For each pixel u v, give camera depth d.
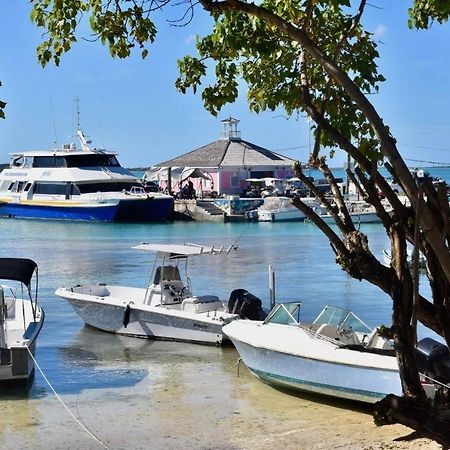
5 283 28.11
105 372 16.17
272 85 8.41
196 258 37.22
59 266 34.78
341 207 5.90
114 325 19.86
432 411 5.09
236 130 78.31
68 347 18.47
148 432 12.37
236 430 12.45
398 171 5.04
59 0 7.52
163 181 76.50
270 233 50.75
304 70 6.48
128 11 7.90
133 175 61.09
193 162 75.38
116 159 60.91
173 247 20.30
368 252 5.60
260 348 14.70
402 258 5.44
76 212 58.06
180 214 61.00
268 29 7.37
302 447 11.54
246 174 73.88
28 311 18.58
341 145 5.78
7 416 13.20
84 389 14.90
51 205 59.06
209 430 12.46
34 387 14.99
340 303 25.23
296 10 7.69
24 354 14.78
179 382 15.38
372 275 5.49
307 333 14.59
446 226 5.27
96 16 7.94
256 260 36.59
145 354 17.77
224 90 8.23
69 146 62.03
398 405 5.08
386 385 12.98
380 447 11.22
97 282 29.72
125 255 38.81
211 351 17.97
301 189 60.59
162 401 14.07
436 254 5.14
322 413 13.29
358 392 13.29
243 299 18.92
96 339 19.31
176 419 13.03
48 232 51.38
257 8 5.77
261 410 13.48
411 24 9.03
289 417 13.07
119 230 52.72
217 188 73.06
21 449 11.60
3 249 41.78
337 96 7.57
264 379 15.01
